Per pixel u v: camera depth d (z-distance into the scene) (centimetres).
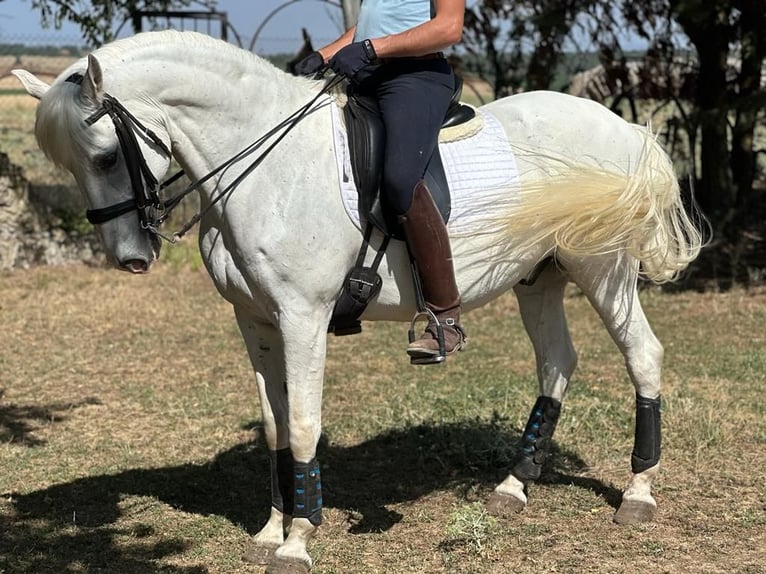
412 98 339
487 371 684
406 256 352
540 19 1016
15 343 779
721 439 508
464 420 547
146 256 327
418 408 585
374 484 466
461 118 368
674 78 1188
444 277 343
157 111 323
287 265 330
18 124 1955
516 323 856
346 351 758
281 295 334
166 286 1027
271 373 374
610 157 393
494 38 1116
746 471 464
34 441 534
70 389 648
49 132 308
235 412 593
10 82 2214
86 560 377
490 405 589
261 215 330
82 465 495
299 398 341
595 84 1203
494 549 378
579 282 397
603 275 394
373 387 646
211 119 330
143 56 319
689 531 394
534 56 1102
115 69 315
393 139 333
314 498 350
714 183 1145
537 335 425
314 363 340
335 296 344
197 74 325
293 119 338
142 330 829
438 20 329
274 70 344
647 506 406
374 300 354
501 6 1081
